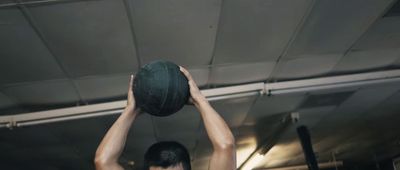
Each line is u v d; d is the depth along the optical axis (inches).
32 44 148.9
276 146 382.6
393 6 146.9
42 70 171.5
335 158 506.0
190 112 245.3
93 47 155.3
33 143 280.8
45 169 380.8
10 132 247.6
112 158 52.4
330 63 197.3
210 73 193.3
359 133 366.6
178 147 55.0
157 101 58.6
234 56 176.9
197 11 136.6
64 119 199.0
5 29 137.0
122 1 127.0
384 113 301.1
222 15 140.9
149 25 142.6
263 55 179.2
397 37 175.9
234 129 301.1
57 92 197.3
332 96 243.4
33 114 198.7
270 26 152.3
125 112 58.1
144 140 302.2
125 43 154.7
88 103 212.7
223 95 197.3
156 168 53.2
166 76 59.9
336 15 149.9
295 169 499.5
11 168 361.7
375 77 200.4
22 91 192.2
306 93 229.3
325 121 307.0
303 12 144.6
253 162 407.2
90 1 125.3
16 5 124.3
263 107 251.9
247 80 206.7
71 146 299.9
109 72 179.3
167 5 131.3
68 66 169.9
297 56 184.4
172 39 154.7
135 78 61.3
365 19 155.6
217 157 50.3
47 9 127.7
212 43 161.8
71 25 138.2
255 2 134.4
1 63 161.9
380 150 482.3
